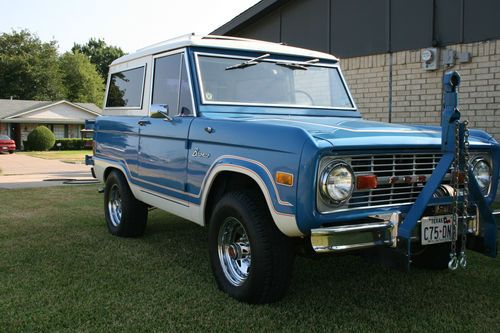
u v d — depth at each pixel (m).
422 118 8.10
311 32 9.80
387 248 3.32
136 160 5.20
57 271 4.48
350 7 9.08
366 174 3.29
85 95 67.25
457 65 7.66
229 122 3.75
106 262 4.78
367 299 3.85
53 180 13.28
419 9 8.05
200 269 4.56
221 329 3.27
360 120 4.51
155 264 4.71
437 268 4.50
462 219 3.48
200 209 4.10
